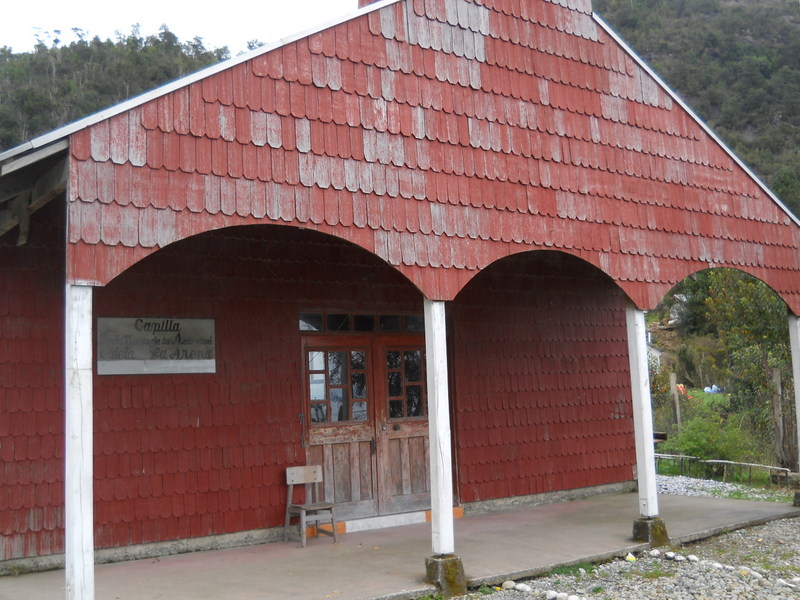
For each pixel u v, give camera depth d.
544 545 6.78
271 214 5.39
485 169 6.59
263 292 7.39
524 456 9.07
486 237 6.46
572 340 9.80
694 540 7.23
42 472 6.14
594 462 9.78
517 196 6.76
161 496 6.61
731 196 8.59
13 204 5.70
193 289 7.00
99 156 4.74
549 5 7.43
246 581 5.58
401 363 8.28
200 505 6.79
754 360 14.06
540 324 9.50
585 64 7.59
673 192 8.02
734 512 8.38
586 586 5.75
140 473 6.54
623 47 7.94
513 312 9.26
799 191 37.97
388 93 6.16
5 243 6.18
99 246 4.65
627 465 10.16
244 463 7.07
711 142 8.54
